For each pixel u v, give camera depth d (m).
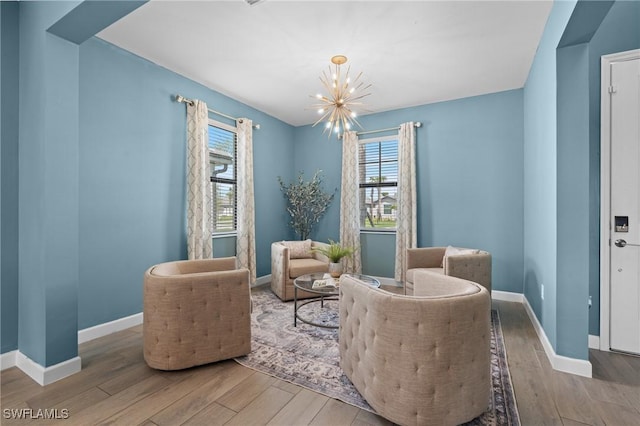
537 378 2.17
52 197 2.14
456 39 2.93
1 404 1.87
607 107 2.55
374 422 1.72
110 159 3.01
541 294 2.89
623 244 2.52
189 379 2.15
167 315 2.21
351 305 2.00
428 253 4.03
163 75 3.50
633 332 2.51
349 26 2.73
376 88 4.08
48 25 2.08
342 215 5.11
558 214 2.31
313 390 2.01
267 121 5.16
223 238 4.36
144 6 2.46
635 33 2.49
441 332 1.57
